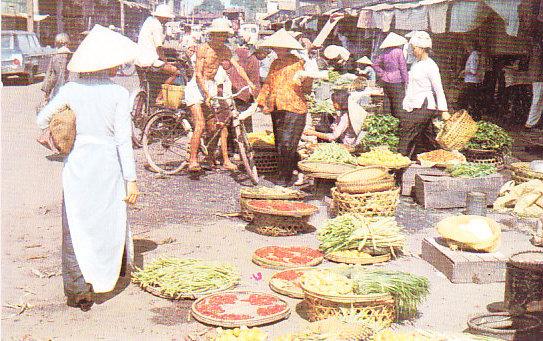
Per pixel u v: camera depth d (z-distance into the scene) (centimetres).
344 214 701
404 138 1052
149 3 5953
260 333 455
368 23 1856
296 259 652
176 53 1562
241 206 823
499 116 1831
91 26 4447
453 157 986
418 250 714
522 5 1282
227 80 1096
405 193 957
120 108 550
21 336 482
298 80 959
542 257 518
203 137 1114
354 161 930
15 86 2536
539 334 461
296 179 1030
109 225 547
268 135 1128
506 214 877
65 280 541
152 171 1088
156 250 700
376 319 492
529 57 1631
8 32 2583
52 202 895
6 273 623
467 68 1769
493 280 617
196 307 529
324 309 491
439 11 1439
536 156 1280
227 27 993
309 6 2930
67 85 551
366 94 1038
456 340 428
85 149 540
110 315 529
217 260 666
